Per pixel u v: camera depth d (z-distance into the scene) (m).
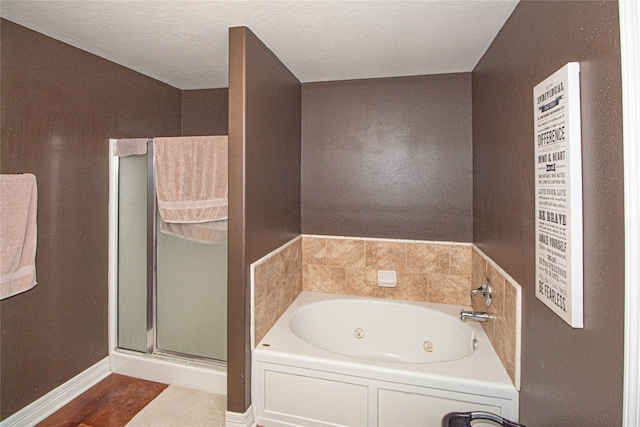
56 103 2.03
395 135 2.72
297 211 2.83
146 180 2.41
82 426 1.94
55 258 2.06
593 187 0.97
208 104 3.05
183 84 2.95
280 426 1.96
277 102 2.33
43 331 2.00
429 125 2.65
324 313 2.71
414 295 2.74
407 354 2.60
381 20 1.78
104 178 2.39
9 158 1.79
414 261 2.72
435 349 2.50
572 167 1.05
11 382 1.84
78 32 1.92
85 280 2.28
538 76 1.35
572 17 1.09
